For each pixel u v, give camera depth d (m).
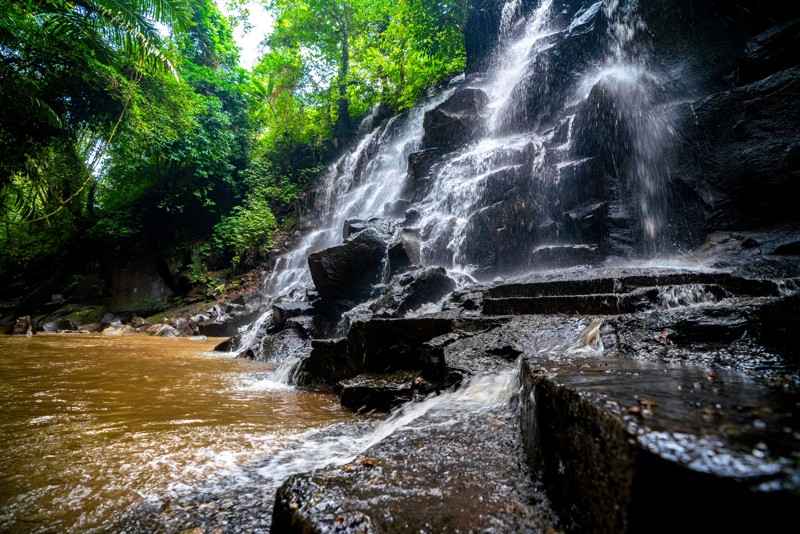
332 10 19.92
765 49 7.25
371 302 7.61
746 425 0.81
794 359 1.67
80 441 2.55
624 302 3.44
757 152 6.72
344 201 16.95
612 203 8.07
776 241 5.91
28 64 11.07
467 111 12.55
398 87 18.81
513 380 2.49
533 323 3.56
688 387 1.20
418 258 8.83
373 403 3.66
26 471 2.07
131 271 17.52
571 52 11.12
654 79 8.91
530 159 9.24
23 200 15.11
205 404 3.72
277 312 8.45
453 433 2.03
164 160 17.17
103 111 13.47
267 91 21.89
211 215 19.53
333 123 21.88
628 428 0.81
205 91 19.23
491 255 8.52
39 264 18.92
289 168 21.50
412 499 1.33
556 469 1.25
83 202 19.42
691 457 0.68
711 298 3.30
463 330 3.92
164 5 10.73
